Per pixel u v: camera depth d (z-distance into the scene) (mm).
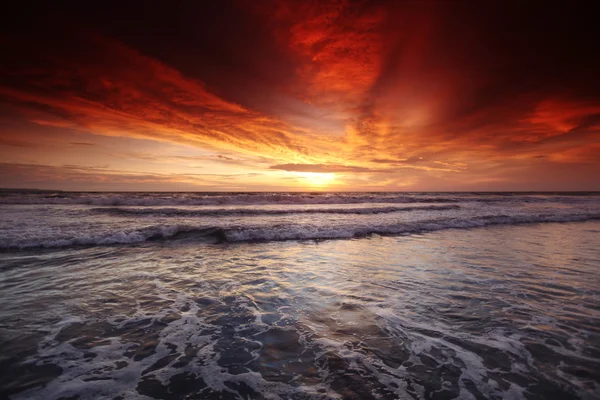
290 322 4098
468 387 2695
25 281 5621
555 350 3314
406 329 3867
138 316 4254
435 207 23750
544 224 15039
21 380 2760
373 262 7406
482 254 8273
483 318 4188
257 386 2740
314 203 27562
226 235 10336
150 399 2553
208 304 4727
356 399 2553
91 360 3137
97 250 8281
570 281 5871
